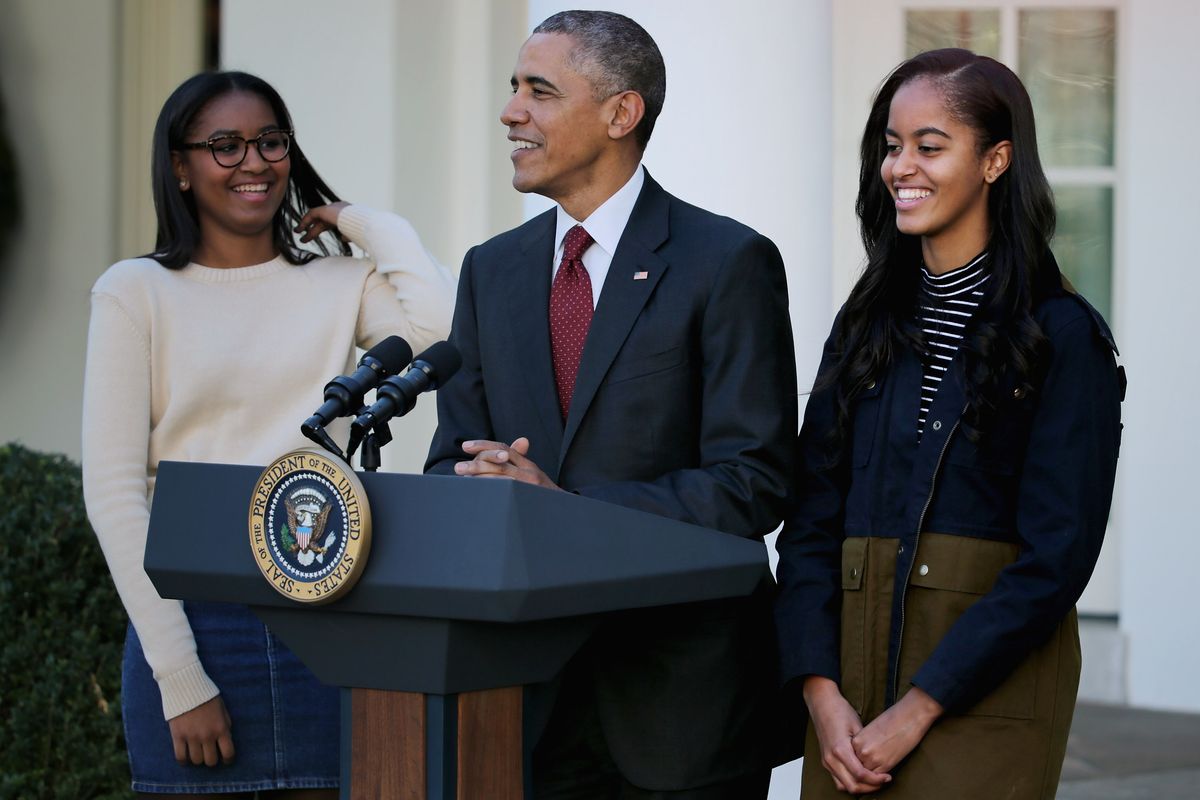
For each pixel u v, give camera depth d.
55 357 11.30
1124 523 10.34
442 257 10.15
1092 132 10.49
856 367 4.89
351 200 9.77
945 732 4.51
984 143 4.70
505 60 10.15
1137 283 10.29
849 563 4.81
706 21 7.09
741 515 4.82
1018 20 10.48
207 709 5.38
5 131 11.24
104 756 7.63
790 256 7.14
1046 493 4.50
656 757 4.99
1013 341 4.58
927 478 4.67
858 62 10.50
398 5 9.69
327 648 4.08
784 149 7.09
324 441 4.14
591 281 5.21
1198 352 10.21
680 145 7.11
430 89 9.98
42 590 7.87
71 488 8.19
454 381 5.42
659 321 5.00
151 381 5.58
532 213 7.92
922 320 4.86
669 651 5.04
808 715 5.13
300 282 5.87
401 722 4.02
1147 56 10.25
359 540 3.85
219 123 5.66
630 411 4.99
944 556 4.62
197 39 11.62
